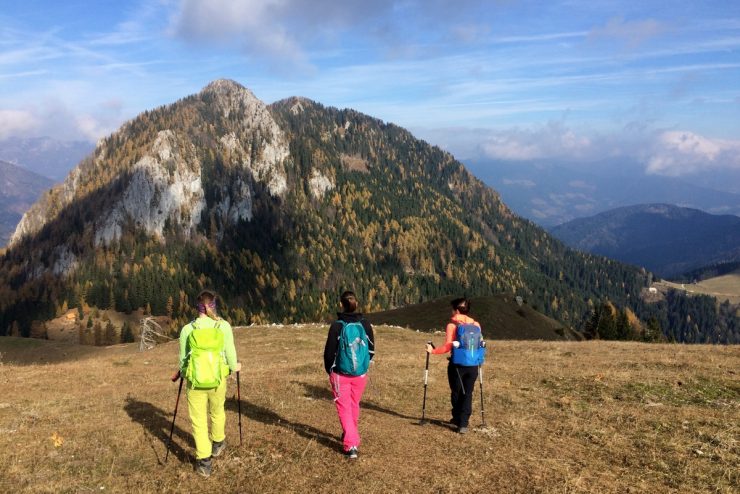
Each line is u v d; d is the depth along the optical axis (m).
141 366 29.58
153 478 9.07
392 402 15.71
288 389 17.41
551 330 99.12
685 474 9.54
